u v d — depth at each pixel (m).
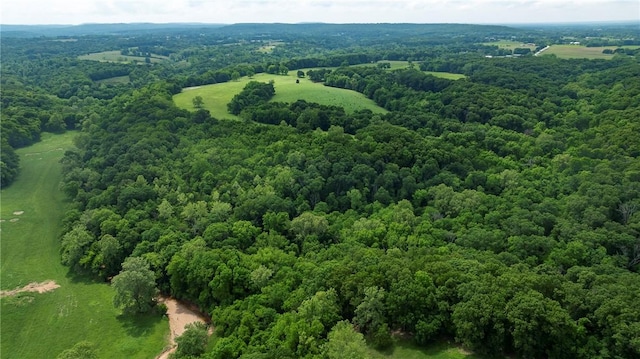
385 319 72.38
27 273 111.12
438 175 133.62
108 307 98.44
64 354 73.81
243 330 78.38
